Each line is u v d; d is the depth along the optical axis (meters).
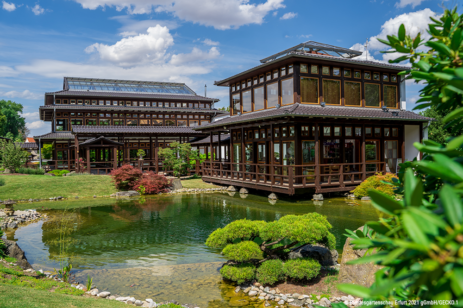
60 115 34.84
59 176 26.00
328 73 19.14
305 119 16.75
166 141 34.72
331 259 7.75
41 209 15.98
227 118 24.92
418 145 1.30
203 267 8.08
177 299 6.31
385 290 0.98
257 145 21.84
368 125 19.92
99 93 38.75
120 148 33.34
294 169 17.75
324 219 7.59
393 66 20.53
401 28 2.14
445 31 1.91
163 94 42.62
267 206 15.73
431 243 0.94
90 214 14.67
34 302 5.00
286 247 7.40
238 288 6.75
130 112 37.06
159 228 11.97
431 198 1.86
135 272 7.77
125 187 21.48
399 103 21.78
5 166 29.69
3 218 13.30
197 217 13.75
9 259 7.55
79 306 5.10
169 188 22.03
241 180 20.77
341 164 17.66
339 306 1.88
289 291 6.55
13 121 72.94
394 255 0.97
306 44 21.11
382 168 20.20
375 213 13.38
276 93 19.92
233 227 7.16
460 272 0.86
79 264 8.38
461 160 1.21
